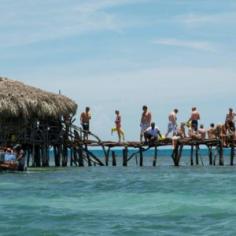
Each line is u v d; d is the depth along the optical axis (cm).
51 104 4747
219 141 4984
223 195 2602
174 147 4912
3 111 4412
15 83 4781
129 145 5009
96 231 1806
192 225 1884
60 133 4959
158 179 3534
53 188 2992
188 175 3888
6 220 1992
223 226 1859
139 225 1895
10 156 4016
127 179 3562
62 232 1795
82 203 2416
